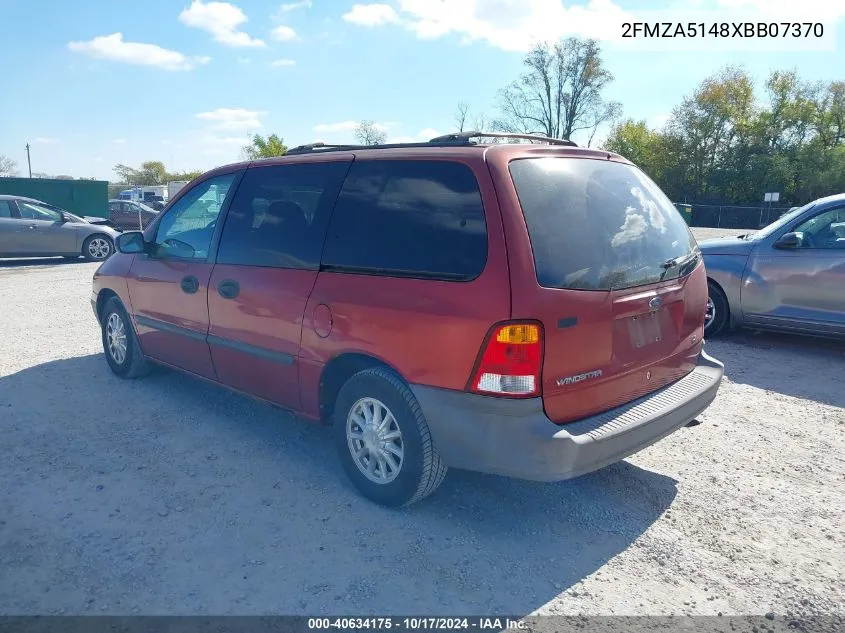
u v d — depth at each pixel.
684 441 4.68
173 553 3.19
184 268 4.79
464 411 3.12
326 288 3.69
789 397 5.64
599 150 3.81
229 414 5.05
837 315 6.74
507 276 2.98
